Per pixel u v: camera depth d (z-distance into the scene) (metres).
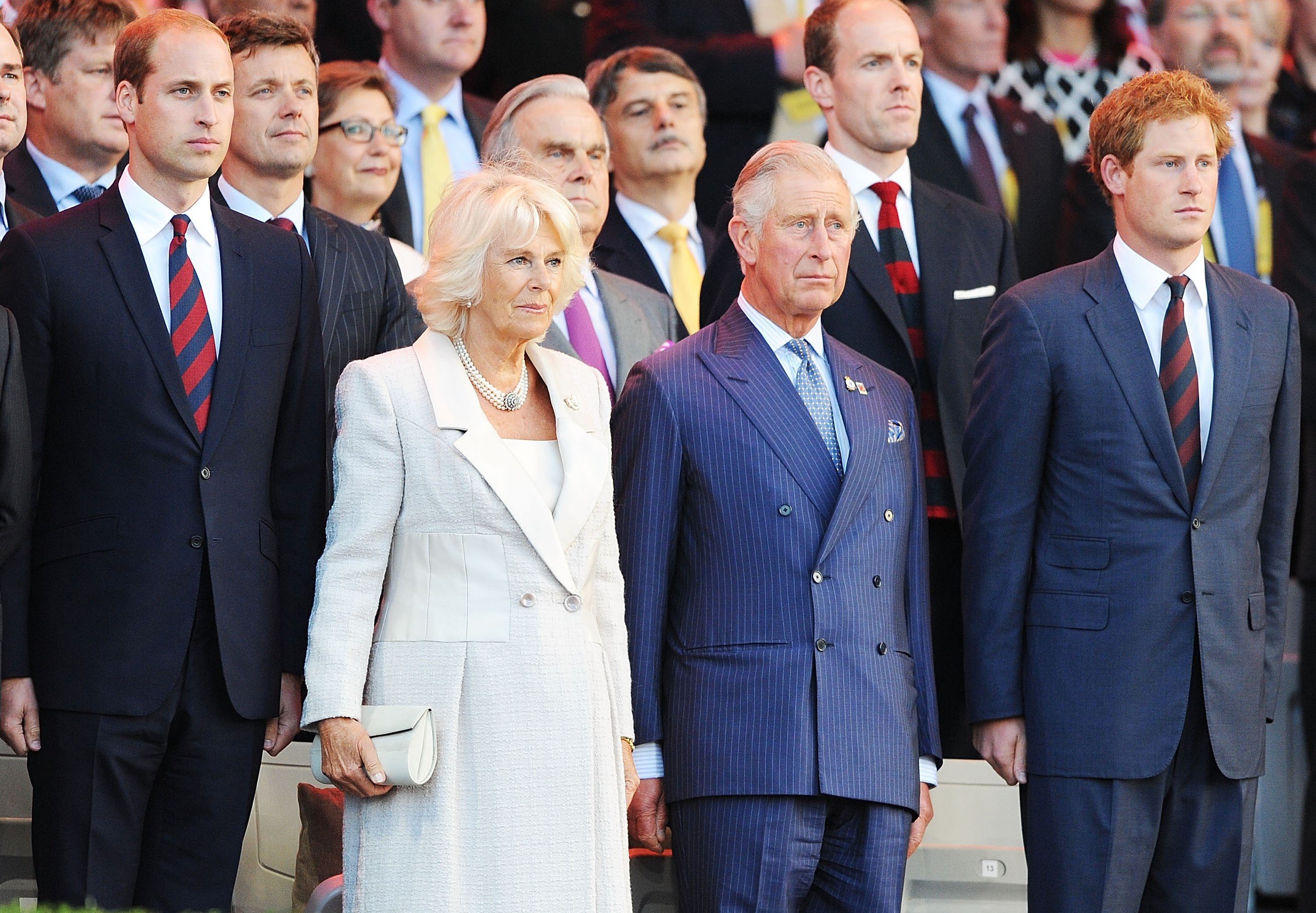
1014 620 14.20
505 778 11.60
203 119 13.40
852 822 13.38
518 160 15.03
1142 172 14.23
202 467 13.02
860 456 13.68
